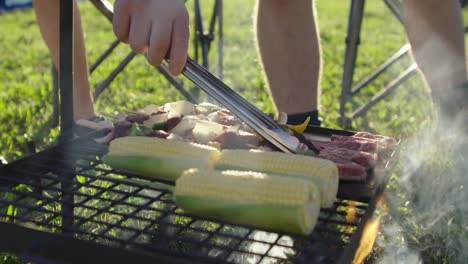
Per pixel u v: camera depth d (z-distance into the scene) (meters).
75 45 2.41
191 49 5.98
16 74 5.15
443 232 2.04
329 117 3.67
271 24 2.40
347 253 1.10
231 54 6.26
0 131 3.36
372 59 5.80
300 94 2.42
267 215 1.21
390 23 8.65
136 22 1.41
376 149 1.63
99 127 1.78
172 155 1.45
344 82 3.48
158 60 1.41
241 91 4.46
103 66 5.36
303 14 2.38
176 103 1.90
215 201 1.25
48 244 1.12
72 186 1.50
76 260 1.10
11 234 1.15
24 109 3.75
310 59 2.42
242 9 10.16
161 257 1.03
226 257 1.16
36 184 1.37
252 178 1.26
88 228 1.94
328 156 1.55
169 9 1.39
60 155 1.58
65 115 1.69
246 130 1.76
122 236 1.91
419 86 4.60
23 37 7.26
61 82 1.67
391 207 2.22
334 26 8.31
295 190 1.21
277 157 1.40
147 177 1.49
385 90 3.51
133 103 4.02
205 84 1.49
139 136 1.57
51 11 2.44
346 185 1.45
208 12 9.12
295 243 1.68
